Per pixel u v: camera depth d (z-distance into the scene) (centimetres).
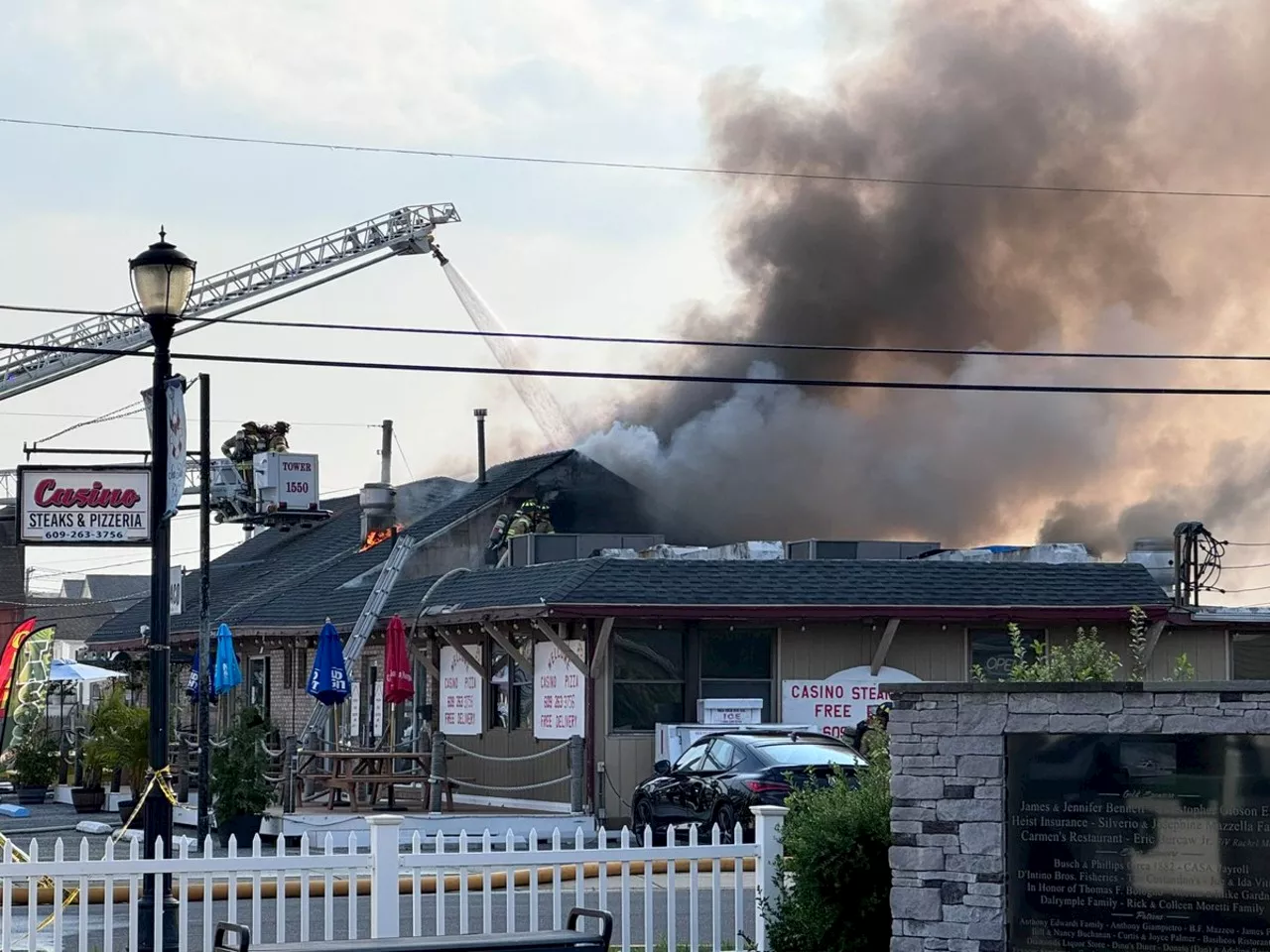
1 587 6462
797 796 1274
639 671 2639
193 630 3872
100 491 1508
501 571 2995
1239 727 1047
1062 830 1087
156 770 1299
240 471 5209
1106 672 1317
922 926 1117
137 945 1198
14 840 2603
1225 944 1037
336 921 1565
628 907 1206
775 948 1222
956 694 1121
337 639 2705
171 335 1355
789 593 2662
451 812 2575
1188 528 2920
